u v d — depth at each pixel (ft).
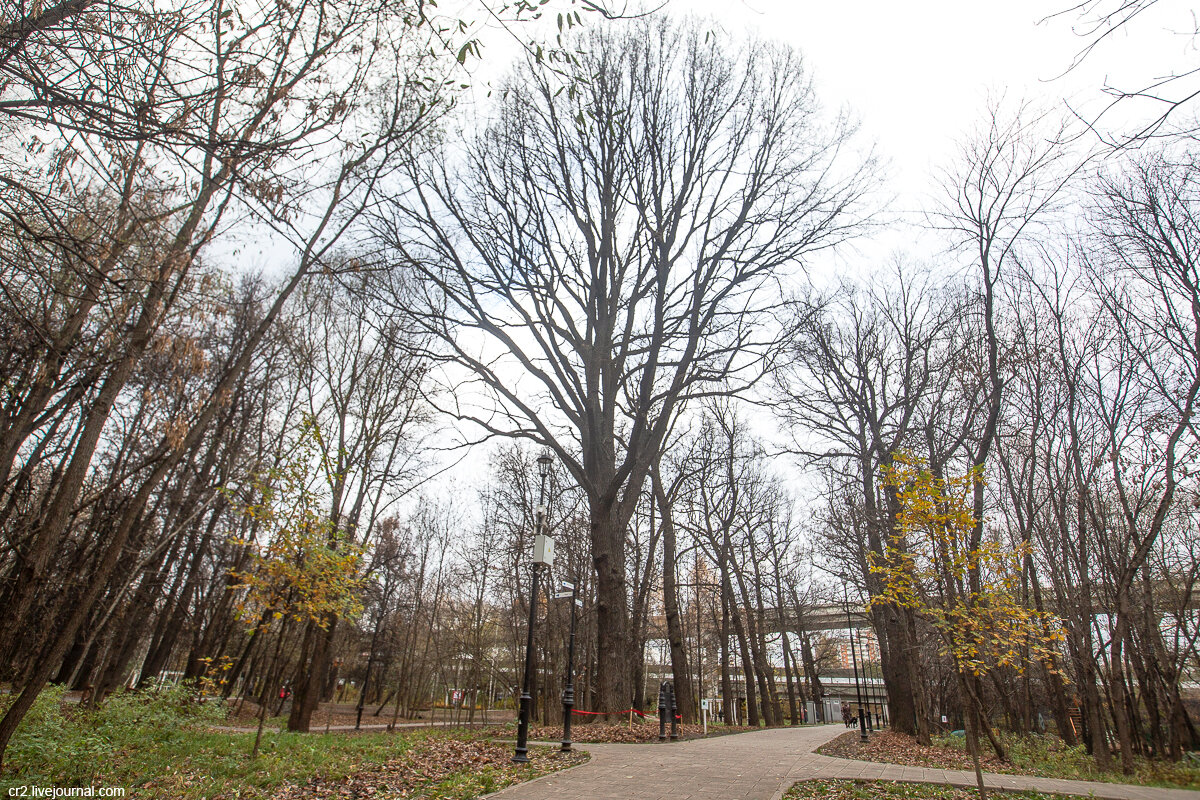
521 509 96.94
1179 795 27.96
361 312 65.62
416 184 53.36
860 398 71.46
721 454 97.81
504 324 56.70
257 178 21.15
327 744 40.01
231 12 20.42
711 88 58.03
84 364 29.99
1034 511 55.01
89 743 30.99
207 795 24.38
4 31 15.29
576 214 60.29
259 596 31.27
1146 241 49.21
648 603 102.83
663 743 42.16
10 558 42.22
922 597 26.43
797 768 32.65
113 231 22.58
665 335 51.03
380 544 110.01
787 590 134.10
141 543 60.23
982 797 22.71
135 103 17.15
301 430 32.40
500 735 46.47
